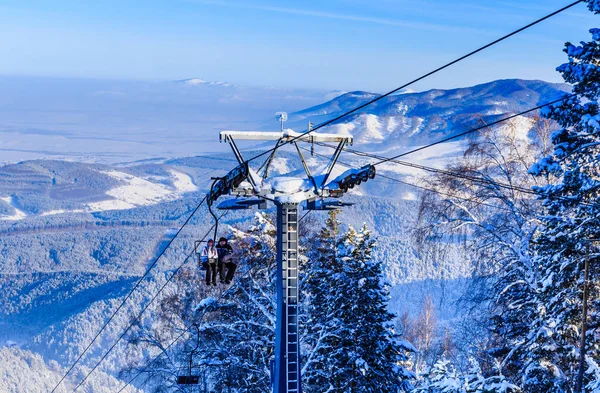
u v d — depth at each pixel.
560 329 21.48
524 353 23.77
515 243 26.86
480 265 27.36
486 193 27.33
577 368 21.47
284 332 14.89
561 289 21.41
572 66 19.22
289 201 15.20
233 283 31.19
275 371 14.95
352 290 28.58
